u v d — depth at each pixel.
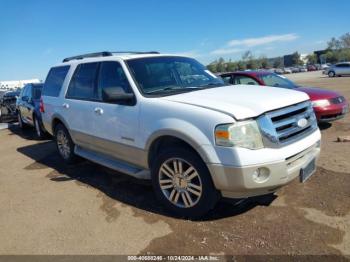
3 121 13.34
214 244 3.35
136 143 4.32
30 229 3.97
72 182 5.45
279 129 3.60
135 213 4.14
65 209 4.43
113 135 4.73
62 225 4.00
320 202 4.04
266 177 3.43
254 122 3.43
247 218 3.80
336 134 7.38
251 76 8.40
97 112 5.00
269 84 8.21
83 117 5.41
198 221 3.83
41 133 9.45
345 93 16.50
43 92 7.00
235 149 3.34
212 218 3.87
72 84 5.89
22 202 4.80
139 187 4.99
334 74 37.47
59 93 6.24
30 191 5.22
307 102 4.12
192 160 3.67
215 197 3.68
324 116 7.70
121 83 4.65
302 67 83.06
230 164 3.36
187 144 3.80
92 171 5.94
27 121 10.62
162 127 3.86
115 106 4.62
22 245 3.63
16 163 7.01
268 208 3.99
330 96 7.79
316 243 3.24
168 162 3.96
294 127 3.77
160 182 4.07
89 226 3.92
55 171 6.14
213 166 3.46
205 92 4.23
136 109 4.27
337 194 4.21
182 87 4.61
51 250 3.48
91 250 3.42
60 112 6.11
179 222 3.84
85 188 5.13
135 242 3.50
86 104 5.32
